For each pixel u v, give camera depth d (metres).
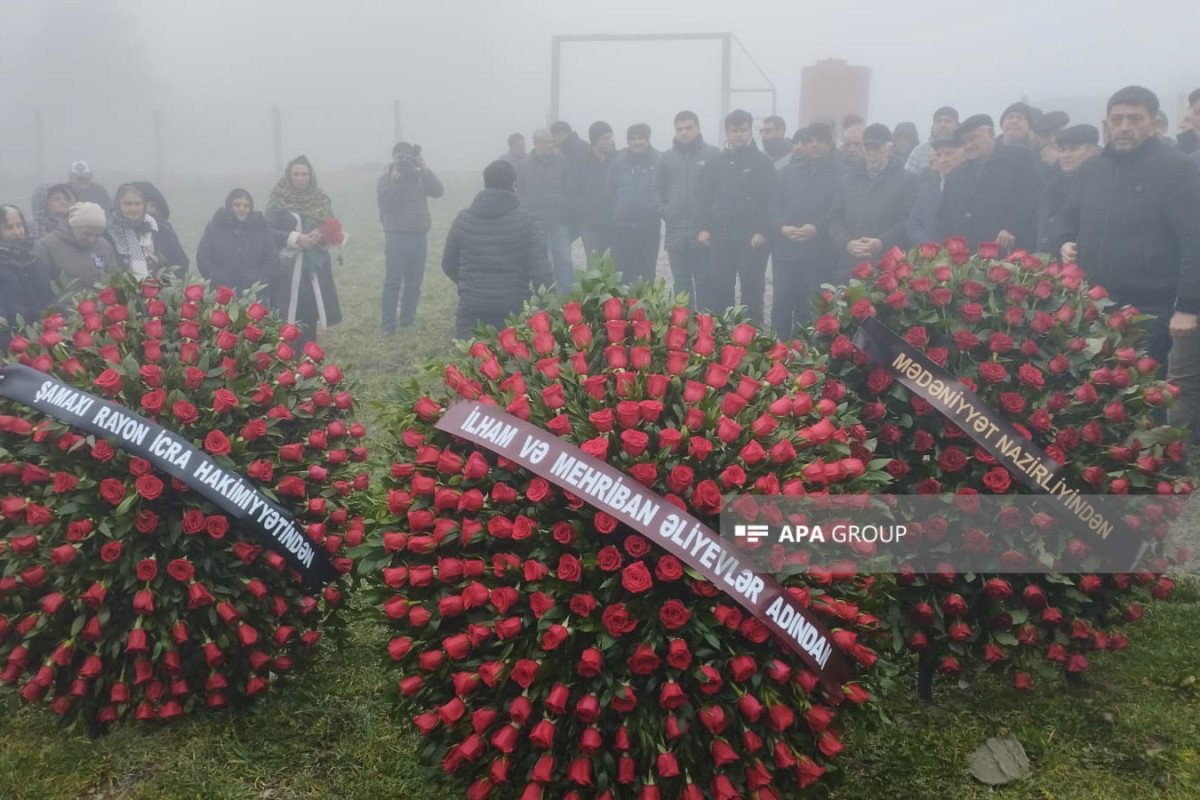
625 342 3.32
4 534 3.66
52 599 3.54
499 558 2.95
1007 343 3.74
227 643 3.67
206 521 3.60
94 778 3.69
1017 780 3.67
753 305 9.31
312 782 3.68
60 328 4.02
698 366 3.24
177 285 4.25
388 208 10.20
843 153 9.39
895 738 3.87
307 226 9.08
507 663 2.90
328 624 4.12
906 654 4.23
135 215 7.78
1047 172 8.67
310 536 3.80
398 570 3.07
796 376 3.48
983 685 4.22
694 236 9.27
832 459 3.20
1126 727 3.92
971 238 7.68
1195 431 6.37
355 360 9.47
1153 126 5.63
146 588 3.55
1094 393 3.69
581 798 2.95
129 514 3.58
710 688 2.84
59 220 8.41
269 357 3.96
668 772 2.78
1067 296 3.92
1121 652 4.42
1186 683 4.18
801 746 3.02
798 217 8.67
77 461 3.62
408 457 3.37
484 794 2.94
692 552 2.85
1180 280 5.52
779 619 2.86
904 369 3.73
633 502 2.88
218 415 3.76
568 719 2.92
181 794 3.61
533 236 7.12
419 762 3.21
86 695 3.79
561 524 2.92
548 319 3.46
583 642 2.92
